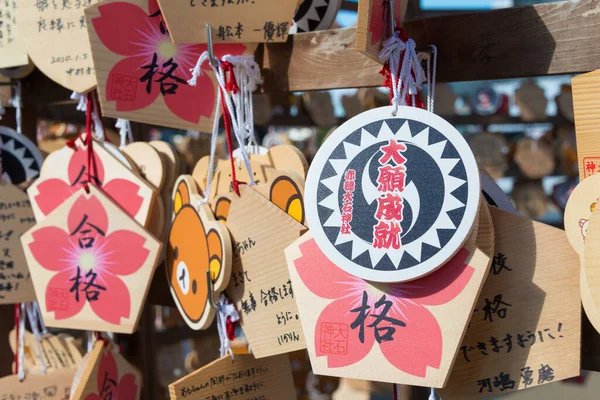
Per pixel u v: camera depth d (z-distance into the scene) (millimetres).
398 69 727
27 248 1071
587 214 662
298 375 2053
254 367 955
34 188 1106
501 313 718
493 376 719
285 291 850
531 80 2312
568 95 2264
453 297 661
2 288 1149
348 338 704
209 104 951
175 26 832
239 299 899
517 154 2506
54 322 1056
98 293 1018
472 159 656
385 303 690
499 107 2414
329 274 719
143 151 1062
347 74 855
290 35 903
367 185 689
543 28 719
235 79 904
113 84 888
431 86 777
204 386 894
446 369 657
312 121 2107
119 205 1020
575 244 675
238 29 864
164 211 1061
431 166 669
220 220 937
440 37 785
